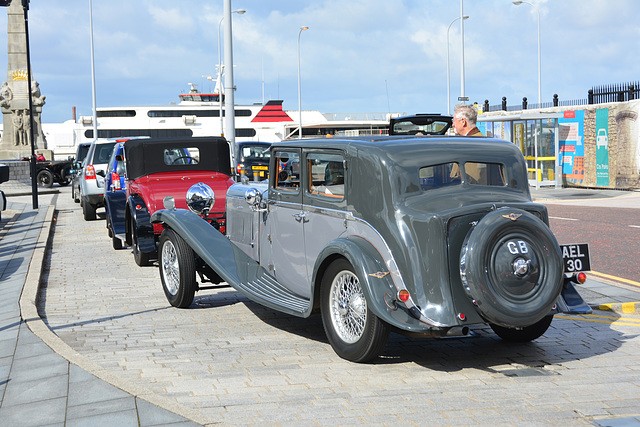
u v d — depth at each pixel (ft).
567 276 19.79
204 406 15.49
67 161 115.44
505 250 16.78
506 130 98.22
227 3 67.51
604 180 83.61
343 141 19.57
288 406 15.46
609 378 17.40
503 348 20.39
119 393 15.75
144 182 36.09
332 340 19.31
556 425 14.28
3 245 43.57
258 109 220.43
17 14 120.88
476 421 14.49
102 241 46.44
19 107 121.60
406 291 17.13
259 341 21.34
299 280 21.67
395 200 17.92
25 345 20.20
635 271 31.96
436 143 18.99
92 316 24.99
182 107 217.15
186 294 25.61
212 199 34.55
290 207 21.86
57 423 14.16
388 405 15.48
